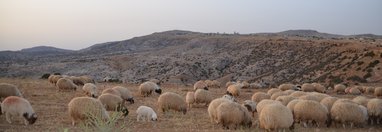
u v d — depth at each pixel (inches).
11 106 854.5
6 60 6432.1
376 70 3176.7
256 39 5895.7
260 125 915.4
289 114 892.0
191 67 4813.0
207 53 5733.3
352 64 3484.3
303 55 4466.0
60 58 6870.1
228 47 5880.9
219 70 4845.0
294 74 3914.9
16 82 2031.3
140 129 875.4
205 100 1310.3
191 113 1168.2
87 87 1513.3
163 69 4820.4
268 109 892.6
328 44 4542.3
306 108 972.6
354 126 1018.7
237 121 919.0
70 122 920.9
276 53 4854.8
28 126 845.2
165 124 968.9
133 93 1732.3
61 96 1476.4
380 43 4306.1
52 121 928.9
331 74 3444.9
